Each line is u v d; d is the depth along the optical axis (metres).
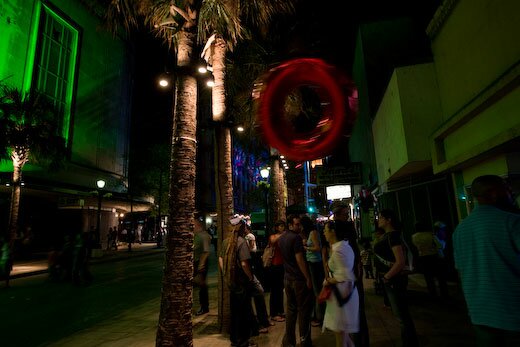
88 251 12.77
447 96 8.73
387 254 4.32
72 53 30.50
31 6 25.83
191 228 4.26
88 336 5.95
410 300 7.18
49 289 11.42
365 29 16.83
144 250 30.75
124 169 37.81
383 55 16.39
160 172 36.28
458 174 8.66
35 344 5.70
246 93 10.16
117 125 36.75
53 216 29.53
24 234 23.62
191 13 4.66
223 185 6.20
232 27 5.89
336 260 3.82
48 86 27.27
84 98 31.45
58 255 13.45
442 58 8.88
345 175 19.56
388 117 11.52
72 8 30.22
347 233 4.05
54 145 18.89
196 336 5.63
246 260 4.75
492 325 2.36
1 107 17.09
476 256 2.55
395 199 13.09
